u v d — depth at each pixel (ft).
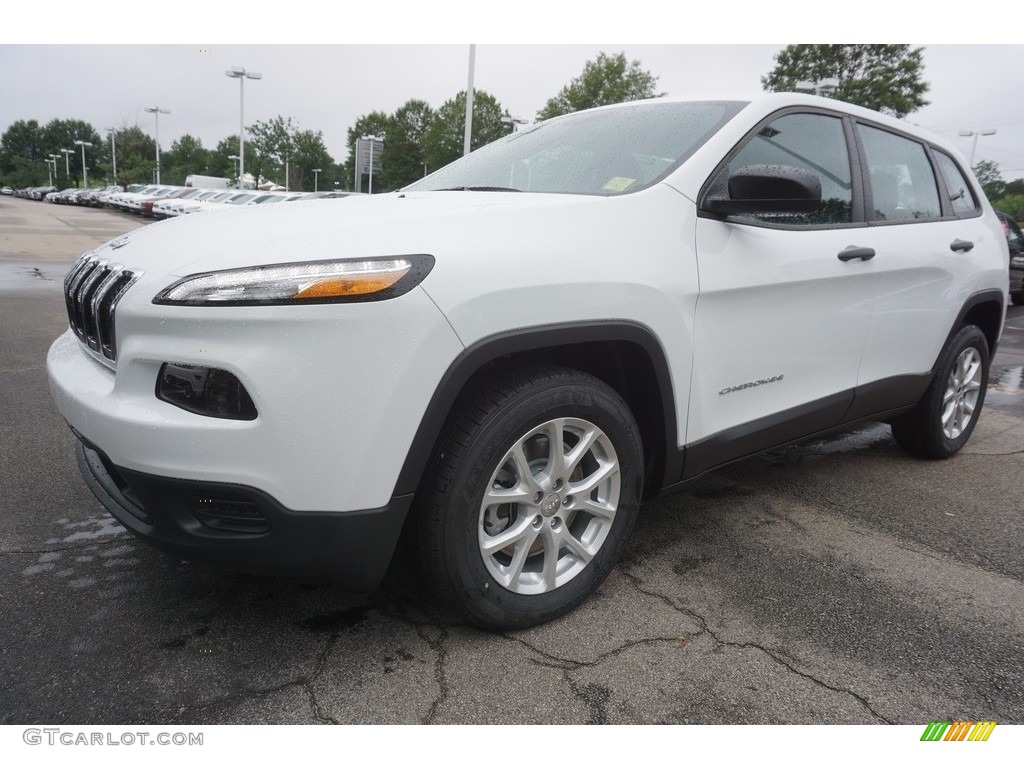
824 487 11.38
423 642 6.89
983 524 10.11
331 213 6.96
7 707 5.90
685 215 7.66
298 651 6.70
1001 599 8.07
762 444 9.03
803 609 7.73
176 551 6.09
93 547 8.53
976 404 13.24
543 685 6.37
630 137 8.87
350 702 6.09
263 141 217.36
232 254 5.88
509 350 6.21
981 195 13.14
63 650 6.61
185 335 5.67
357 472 5.77
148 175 211.82
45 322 22.67
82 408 6.25
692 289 7.52
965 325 12.64
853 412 10.39
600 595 7.88
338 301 5.54
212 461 5.63
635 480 7.59
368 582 6.29
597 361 7.62
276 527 5.79
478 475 6.34
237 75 109.60
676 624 7.36
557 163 8.96
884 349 10.56
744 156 8.42
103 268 6.82
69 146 329.72
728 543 9.26
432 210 6.82
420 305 5.74
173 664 6.47
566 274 6.52
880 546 9.31
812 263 8.87
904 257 10.36
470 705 6.10
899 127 11.35
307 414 5.58
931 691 6.48
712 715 6.10
